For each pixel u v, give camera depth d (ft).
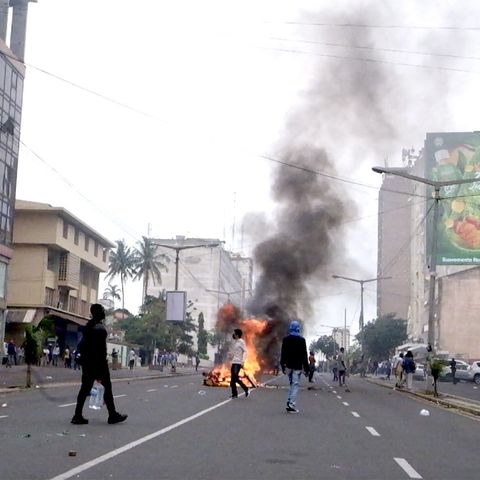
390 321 310.24
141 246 291.79
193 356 302.86
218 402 67.72
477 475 30.45
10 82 152.97
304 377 179.01
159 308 264.72
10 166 154.71
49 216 186.70
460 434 47.80
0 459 30.37
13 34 159.94
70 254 198.18
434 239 106.52
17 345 177.06
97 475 27.37
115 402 63.98
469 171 231.71
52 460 30.40
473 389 134.82
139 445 35.47
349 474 29.60
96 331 43.83
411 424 53.72
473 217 230.48
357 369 300.40
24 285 185.37
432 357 103.71
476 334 238.48
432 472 30.83
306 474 29.22
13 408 55.77
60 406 57.77
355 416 58.59
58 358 191.31
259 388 100.83
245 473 28.91
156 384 110.63
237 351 74.84
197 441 38.04
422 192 284.61
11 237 156.35
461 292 241.35
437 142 234.99
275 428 46.06
